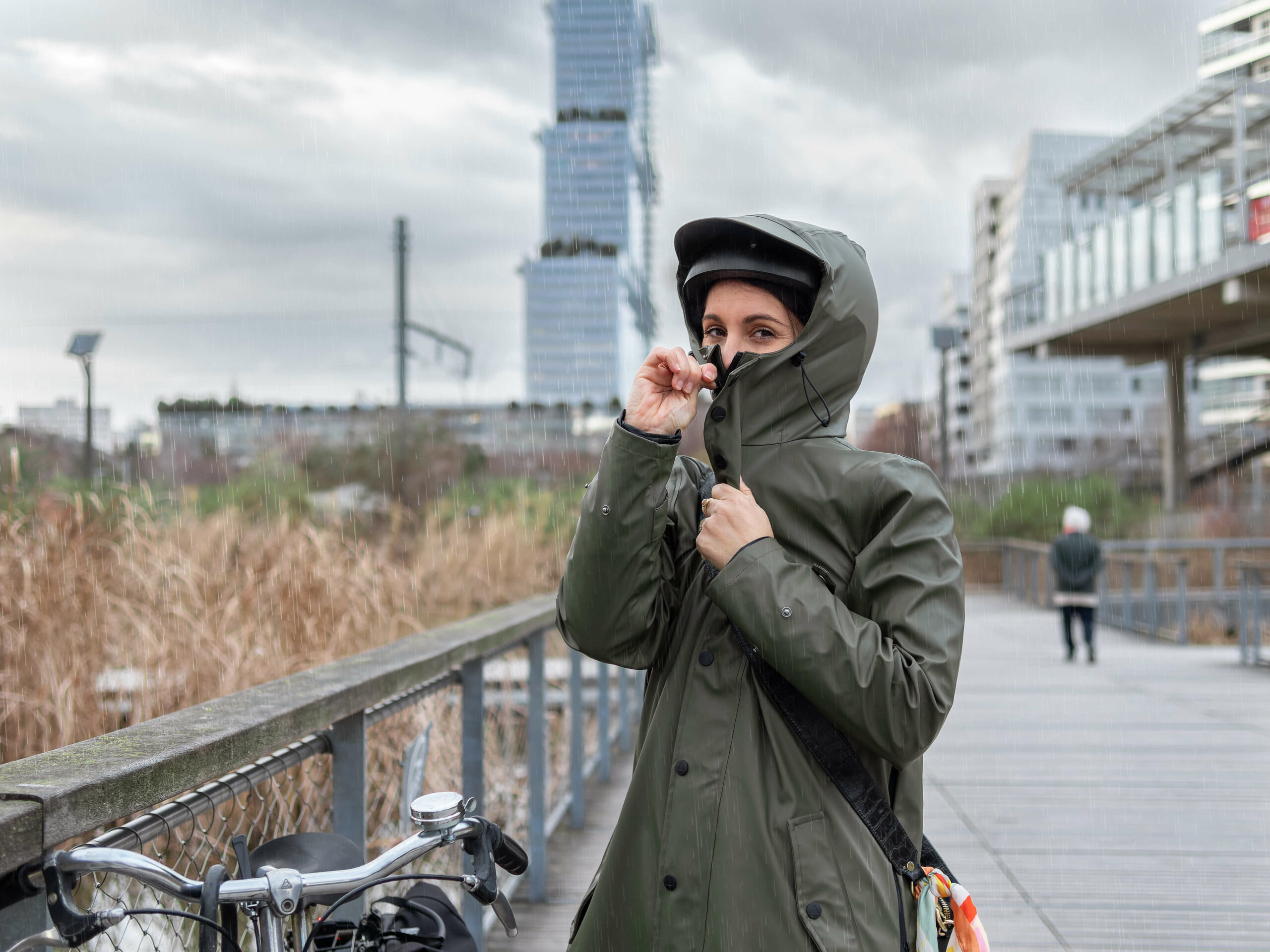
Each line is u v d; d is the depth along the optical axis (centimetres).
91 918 94
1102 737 625
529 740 360
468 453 1495
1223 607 1238
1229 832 429
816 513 130
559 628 141
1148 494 2077
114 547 414
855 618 121
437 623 695
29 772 117
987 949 124
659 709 134
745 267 134
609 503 128
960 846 411
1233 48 1598
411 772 209
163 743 135
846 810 124
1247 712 713
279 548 480
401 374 2562
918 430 3719
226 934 104
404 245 2597
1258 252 1451
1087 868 384
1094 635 1004
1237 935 320
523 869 124
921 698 117
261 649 391
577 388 7219
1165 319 1798
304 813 227
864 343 136
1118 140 1808
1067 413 6931
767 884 119
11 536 382
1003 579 1838
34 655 351
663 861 124
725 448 130
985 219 8200
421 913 149
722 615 133
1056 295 2033
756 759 124
